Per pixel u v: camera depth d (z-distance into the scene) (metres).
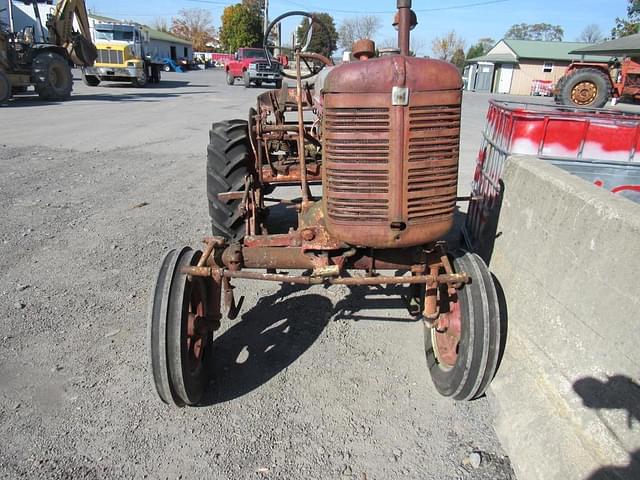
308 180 4.39
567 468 2.22
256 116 4.36
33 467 2.42
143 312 3.76
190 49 71.75
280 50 4.76
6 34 15.76
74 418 2.73
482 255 4.04
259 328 3.62
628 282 2.19
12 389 2.93
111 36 24.25
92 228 5.39
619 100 20.42
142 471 2.42
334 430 2.69
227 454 2.53
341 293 4.12
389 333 3.57
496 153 4.27
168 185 7.12
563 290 2.63
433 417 2.79
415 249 2.82
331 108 2.44
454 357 2.88
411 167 2.44
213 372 3.14
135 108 15.71
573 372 2.42
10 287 4.06
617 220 2.32
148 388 2.98
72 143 9.84
